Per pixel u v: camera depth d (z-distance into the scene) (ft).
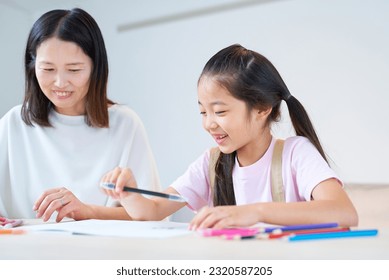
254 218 2.10
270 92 2.97
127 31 8.63
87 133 4.15
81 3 8.88
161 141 8.36
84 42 3.67
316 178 2.72
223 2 7.75
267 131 3.18
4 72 8.32
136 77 8.57
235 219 2.05
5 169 4.20
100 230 2.16
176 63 8.21
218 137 2.91
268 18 7.43
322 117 7.01
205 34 7.96
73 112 4.13
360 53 6.74
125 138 4.18
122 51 8.68
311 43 7.09
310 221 2.19
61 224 2.53
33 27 3.74
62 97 3.71
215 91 2.81
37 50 3.65
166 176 8.29
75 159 4.12
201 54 8.00
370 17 6.68
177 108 8.22
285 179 3.09
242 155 3.25
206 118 2.92
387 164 6.55
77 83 3.68
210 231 1.91
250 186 3.22
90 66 3.80
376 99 6.63
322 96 7.02
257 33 7.51
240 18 7.64
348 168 6.81
